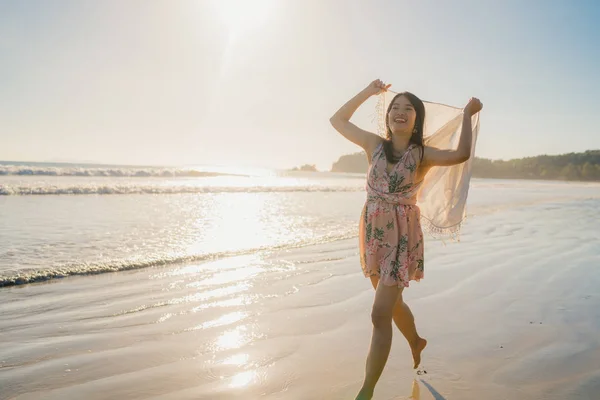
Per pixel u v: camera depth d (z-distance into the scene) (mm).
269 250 7082
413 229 2895
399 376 3018
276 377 2967
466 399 2717
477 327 3910
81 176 31094
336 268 5945
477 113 3207
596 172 83688
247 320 3992
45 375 2936
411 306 4465
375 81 3230
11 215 10141
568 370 3107
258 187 23438
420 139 2955
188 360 3191
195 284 5078
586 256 6883
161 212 11742
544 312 4309
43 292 4660
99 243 7160
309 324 3922
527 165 94188
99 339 3523
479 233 9203
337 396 2746
